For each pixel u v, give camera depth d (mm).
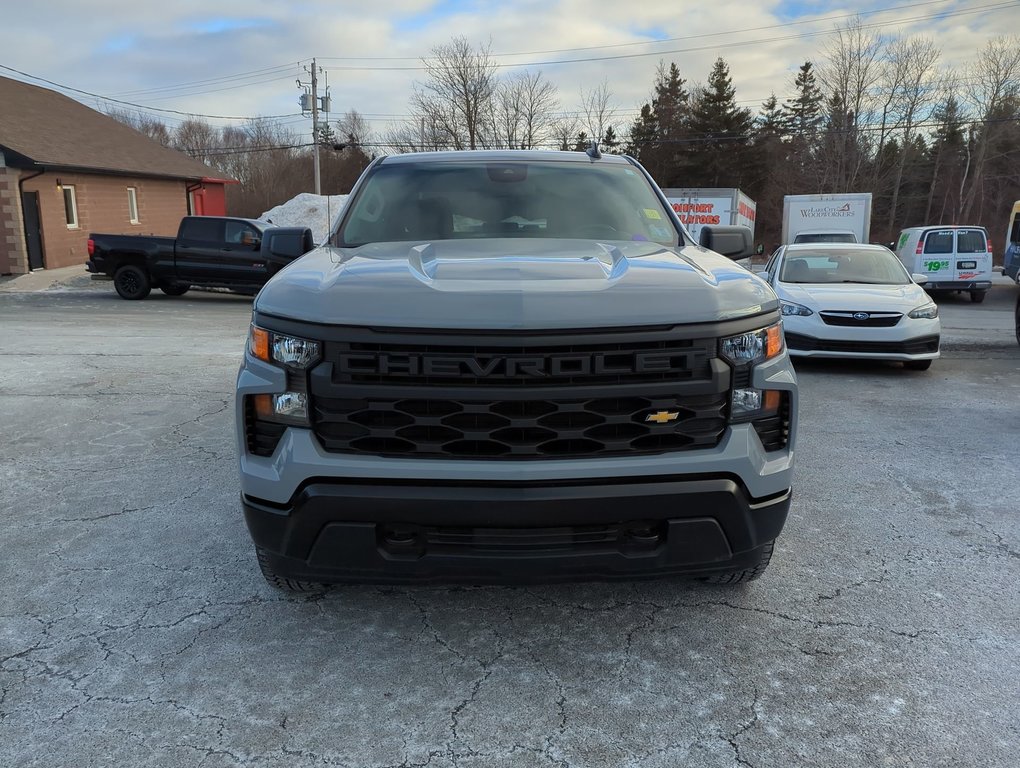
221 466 4918
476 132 57125
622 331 2369
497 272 2623
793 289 8734
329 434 2430
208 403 6582
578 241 3340
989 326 13383
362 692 2586
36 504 4262
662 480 2432
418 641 2902
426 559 2439
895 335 8086
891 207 57375
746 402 2514
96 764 2229
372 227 3664
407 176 4027
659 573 2512
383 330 2354
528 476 2361
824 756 2279
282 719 2443
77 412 6262
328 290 2506
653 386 2398
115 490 4484
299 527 2451
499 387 2348
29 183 21406
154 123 72000
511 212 3734
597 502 2373
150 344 9922
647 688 2611
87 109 30172
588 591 3299
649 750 2307
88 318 13141
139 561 3559
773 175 62031
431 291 2438
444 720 2445
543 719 2451
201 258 16484
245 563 3547
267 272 16250
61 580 3367
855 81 52719
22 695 2547
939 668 2727
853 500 4406
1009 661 2771
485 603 3191
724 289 2584
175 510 4176
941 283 19188
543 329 2330
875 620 3061
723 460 2449
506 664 2754
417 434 2404
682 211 22859
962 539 3861
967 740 2346
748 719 2451
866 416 6402
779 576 3441
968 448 5457
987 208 58594
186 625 3002
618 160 4379
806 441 5629
